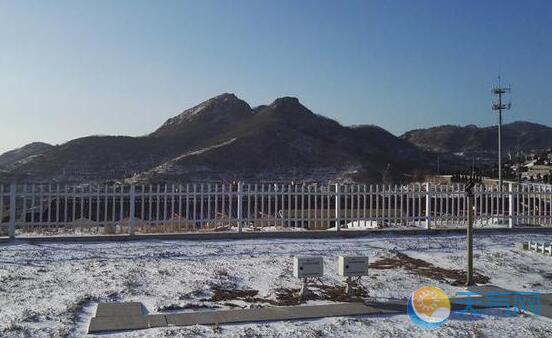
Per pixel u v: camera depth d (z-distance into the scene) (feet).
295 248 44.98
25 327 23.13
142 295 29.53
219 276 34.06
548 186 67.05
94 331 23.17
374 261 40.91
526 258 43.73
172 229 51.67
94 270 34.76
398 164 465.06
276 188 54.13
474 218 61.41
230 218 51.98
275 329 24.08
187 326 24.16
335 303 29.14
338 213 55.52
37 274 33.27
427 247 47.47
